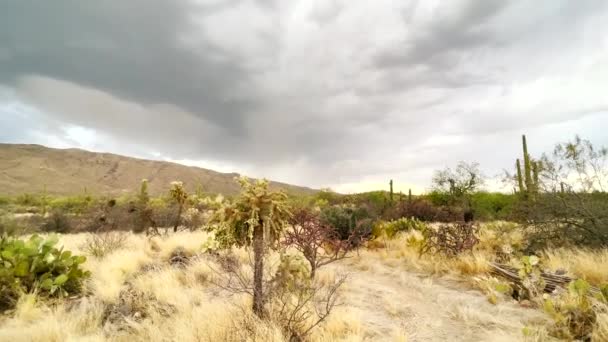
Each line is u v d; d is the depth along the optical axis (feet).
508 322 12.87
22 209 70.03
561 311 12.47
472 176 67.82
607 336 10.47
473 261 21.98
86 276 17.04
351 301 15.46
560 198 23.30
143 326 11.87
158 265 20.68
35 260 15.78
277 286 13.52
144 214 42.24
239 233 13.37
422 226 35.58
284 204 13.76
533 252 23.67
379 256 27.84
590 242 22.43
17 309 13.41
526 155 40.57
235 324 11.11
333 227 27.78
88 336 11.03
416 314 14.33
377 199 81.20
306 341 10.78
